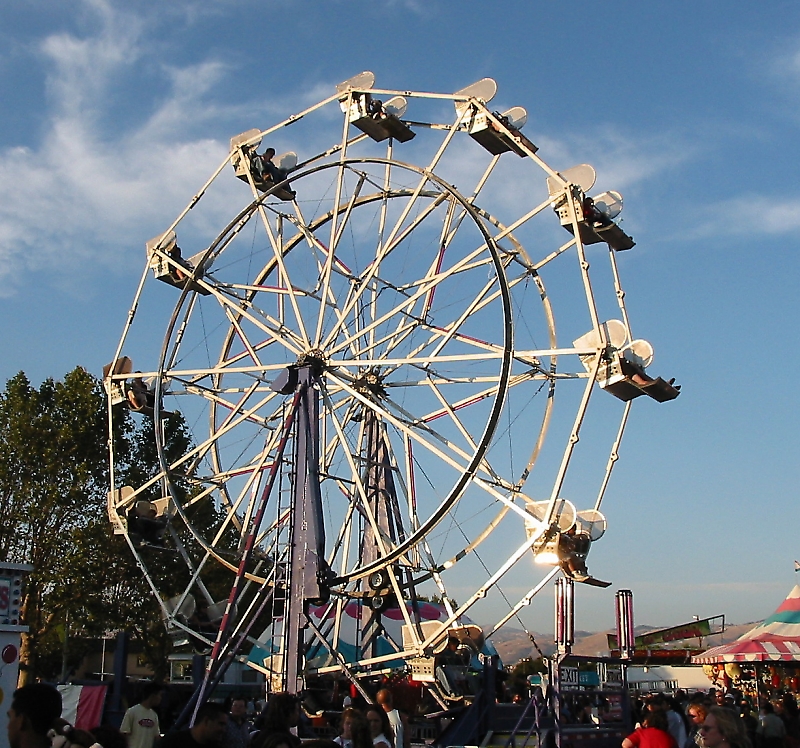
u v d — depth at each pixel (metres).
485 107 28.73
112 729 9.63
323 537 25.77
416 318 29.69
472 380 30.33
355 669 27.28
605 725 22.50
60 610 51.44
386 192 31.00
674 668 65.75
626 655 24.05
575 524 24.28
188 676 55.53
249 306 31.47
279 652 26.23
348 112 30.36
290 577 25.44
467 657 29.59
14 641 17.77
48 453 52.47
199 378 31.47
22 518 51.38
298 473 26.61
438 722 24.27
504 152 29.84
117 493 31.86
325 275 29.27
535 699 20.66
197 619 29.84
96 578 51.62
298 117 30.86
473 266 29.56
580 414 25.03
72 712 22.94
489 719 22.69
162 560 55.41
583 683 23.55
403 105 31.06
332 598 30.73
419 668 25.89
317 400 27.67
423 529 25.09
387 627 34.06
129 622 52.38
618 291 28.08
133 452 56.62
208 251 31.06
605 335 25.88
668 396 26.17
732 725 8.88
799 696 45.62
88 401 54.53
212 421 33.31
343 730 12.84
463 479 24.95
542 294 30.31
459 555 28.25
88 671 63.03
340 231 29.72
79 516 53.16
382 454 30.84
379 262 30.14
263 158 31.23
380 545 27.55
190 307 31.34
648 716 14.18
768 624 45.56
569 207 27.50
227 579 58.84
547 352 26.42
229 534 58.09
